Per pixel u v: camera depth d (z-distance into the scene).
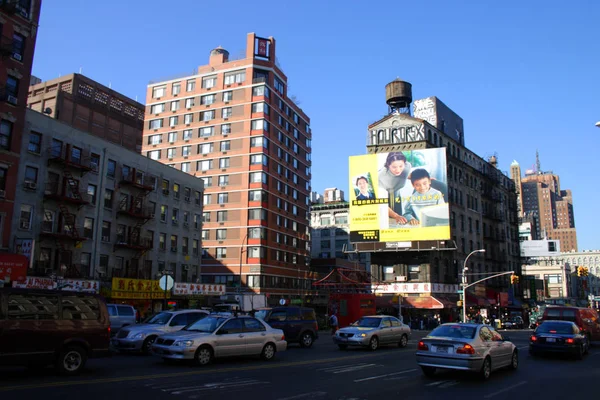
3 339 11.78
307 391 11.41
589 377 14.34
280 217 75.00
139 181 47.38
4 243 32.41
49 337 12.60
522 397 11.05
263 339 17.41
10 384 11.34
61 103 72.38
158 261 49.03
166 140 76.81
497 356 14.50
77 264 39.62
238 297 47.41
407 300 55.62
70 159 39.75
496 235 75.75
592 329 26.30
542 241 86.12
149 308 46.28
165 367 15.12
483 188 73.81
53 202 38.22
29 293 12.62
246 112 72.56
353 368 15.81
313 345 25.88
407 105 64.81
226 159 72.38
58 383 11.61
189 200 54.72
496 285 72.19
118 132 81.19
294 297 76.06
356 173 58.25
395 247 55.50
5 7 33.03
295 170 81.56
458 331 14.26
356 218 57.19
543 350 19.86
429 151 56.47
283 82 79.12
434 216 54.94
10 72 33.44
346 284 50.94
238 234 69.50
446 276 58.78
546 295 113.25
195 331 16.53
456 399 10.70
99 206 42.34
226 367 15.34
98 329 13.73
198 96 76.25
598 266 172.62
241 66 74.44
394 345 25.36
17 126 33.81
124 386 11.46
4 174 33.06
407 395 11.09
